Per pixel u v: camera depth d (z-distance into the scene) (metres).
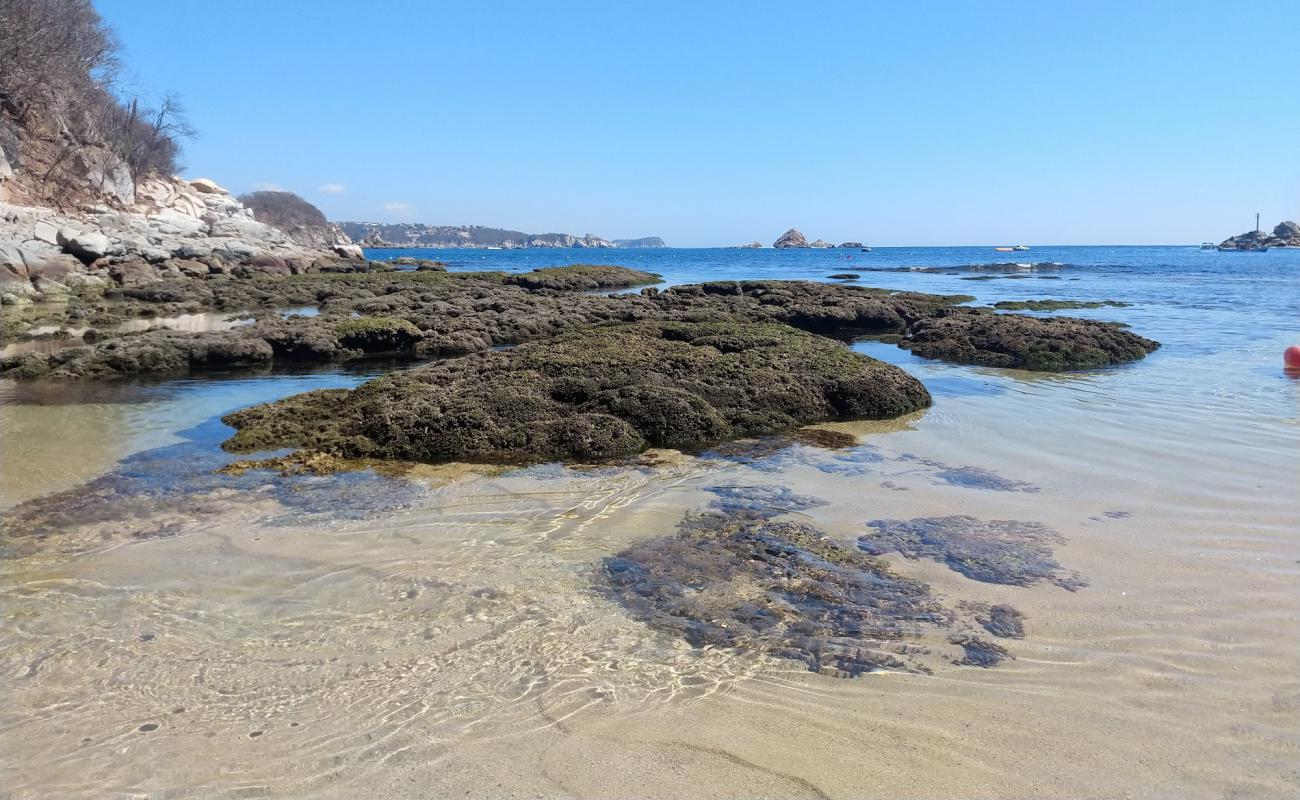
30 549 6.84
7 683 4.86
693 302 26.56
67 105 53.69
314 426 10.67
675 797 3.96
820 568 6.57
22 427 11.02
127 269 36.75
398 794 3.95
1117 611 5.86
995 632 5.58
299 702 4.70
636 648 5.35
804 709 4.70
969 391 14.17
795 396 11.97
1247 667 5.10
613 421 10.39
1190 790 4.00
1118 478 8.95
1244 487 8.59
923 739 4.43
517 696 4.79
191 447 10.06
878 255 136.50
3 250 32.34
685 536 7.24
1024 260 99.62
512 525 7.50
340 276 40.62
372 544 7.01
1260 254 128.00
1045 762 4.23
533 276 40.56
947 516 7.77
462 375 12.70
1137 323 24.72
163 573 6.38
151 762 4.16
